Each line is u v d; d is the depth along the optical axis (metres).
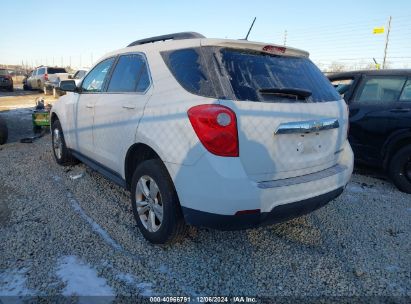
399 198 4.49
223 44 2.78
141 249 3.03
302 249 3.12
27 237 3.17
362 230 3.53
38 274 2.64
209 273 2.72
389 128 4.88
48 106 9.91
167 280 2.62
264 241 3.24
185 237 3.19
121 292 2.48
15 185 4.54
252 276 2.71
